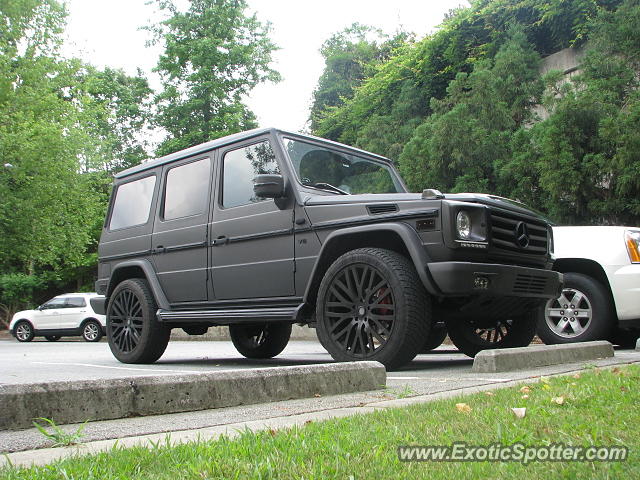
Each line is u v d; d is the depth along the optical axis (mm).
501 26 19266
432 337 6891
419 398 3271
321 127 27422
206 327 6750
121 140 32188
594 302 6684
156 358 6609
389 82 22391
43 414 2807
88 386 2967
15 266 29719
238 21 30609
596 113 11805
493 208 4824
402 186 6457
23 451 2275
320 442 2062
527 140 13312
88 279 30328
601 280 6820
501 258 4883
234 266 5734
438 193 4719
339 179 5930
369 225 4840
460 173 14750
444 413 2594
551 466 1774
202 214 6109
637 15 12859
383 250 4820
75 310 18281
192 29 30172
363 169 6223
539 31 18609
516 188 13453
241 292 5699
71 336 19625
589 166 11445
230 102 30266
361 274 4879
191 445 2125
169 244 6352
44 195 23109
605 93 12352
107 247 7137
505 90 15234
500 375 4281
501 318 5613
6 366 6746
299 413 2963
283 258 5387
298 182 5469
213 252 5926
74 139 24281
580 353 5309
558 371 4422
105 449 2176
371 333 4738
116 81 32500
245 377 3445
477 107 15000
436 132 14414
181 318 6035
